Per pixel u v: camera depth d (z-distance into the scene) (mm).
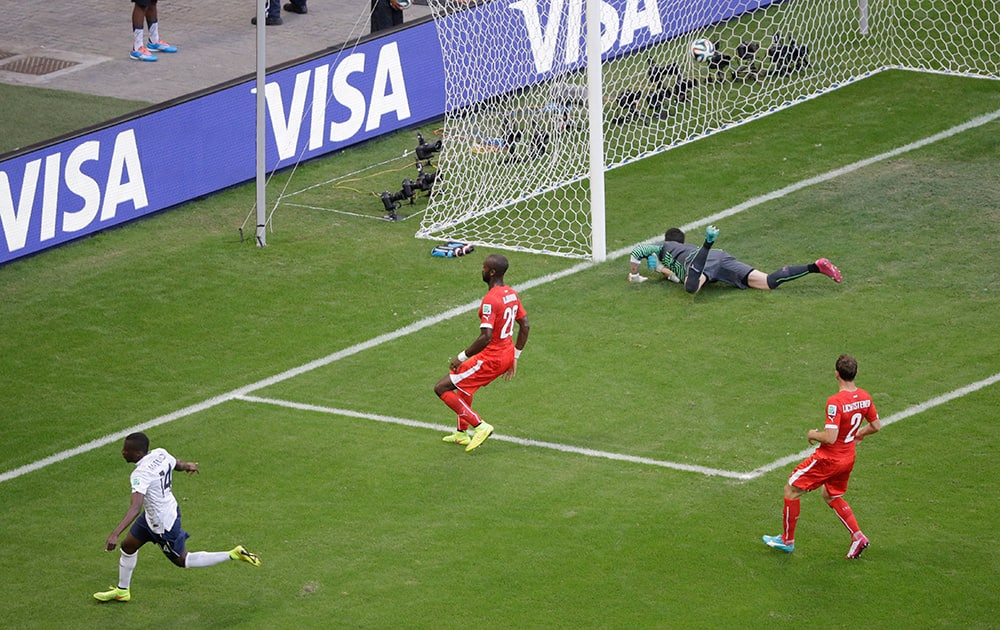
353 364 54594
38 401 52938
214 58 89062
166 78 85750
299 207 70312
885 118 77875
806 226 64875
